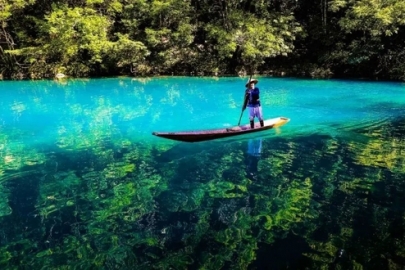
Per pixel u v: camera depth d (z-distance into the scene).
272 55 24.11
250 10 26.22
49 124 12.24
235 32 24.09
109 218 5.59
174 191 6.55
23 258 4.59
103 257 4.57
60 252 4.70
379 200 6.02
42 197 6.39
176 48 25.22
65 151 9.10
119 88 20.42
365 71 23.59
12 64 24.86
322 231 5.08
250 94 9.98
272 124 10.59
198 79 23.34
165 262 4.45
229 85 20.75
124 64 25.20
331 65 24.22
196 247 4.76
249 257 4.51
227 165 7.82
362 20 22.12
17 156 8.76
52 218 5.62
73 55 25.05
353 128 10.84
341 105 14.61
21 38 24.75
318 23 25.39
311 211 5.68
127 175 7.37
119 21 26.28
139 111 14.23
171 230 5.19
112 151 9.02
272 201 6.06
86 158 8.52
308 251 4.62
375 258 4.47
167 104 15.59
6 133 11.06
